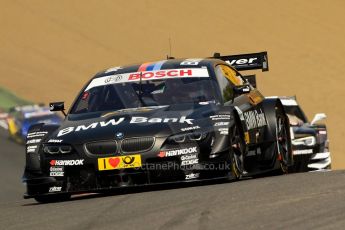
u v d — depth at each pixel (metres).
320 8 129.88
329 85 102.69
